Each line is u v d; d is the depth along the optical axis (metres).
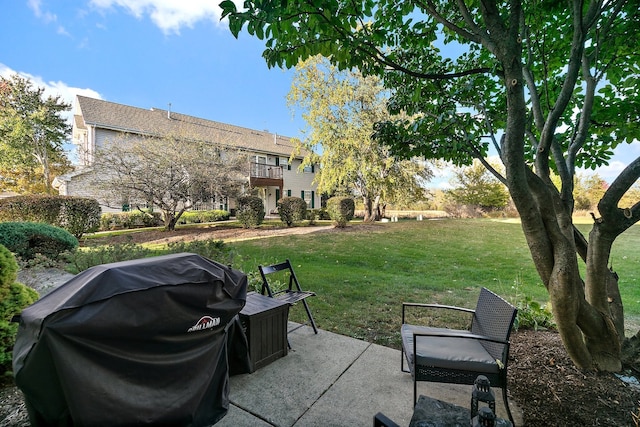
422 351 2.15
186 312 1.62
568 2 2.37
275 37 2.01
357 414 2.07
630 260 7.09
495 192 19.36
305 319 3.75
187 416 1.61
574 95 3.15
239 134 21.06
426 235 10.88
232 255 4.79
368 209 16.47
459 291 4.84
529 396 2.19
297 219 14.38
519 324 3.26
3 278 2.45
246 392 2.29
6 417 1.94
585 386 2.22
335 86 13.89
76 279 1.65
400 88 3.55
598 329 2.33
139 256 4.55
